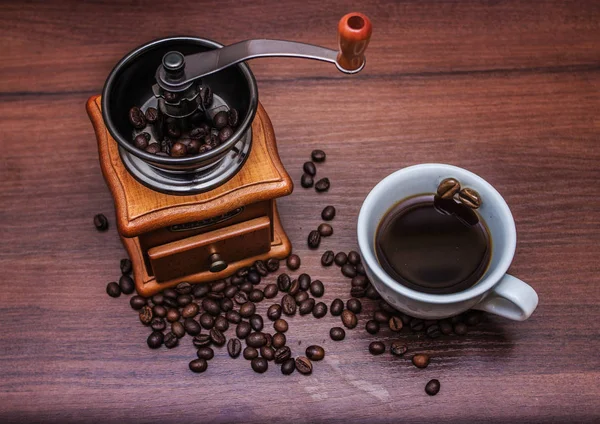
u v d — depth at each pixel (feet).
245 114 1.87
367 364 2.04
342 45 1.63
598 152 2.27
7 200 2.18
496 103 2.33
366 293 2.09
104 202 2.19
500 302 1.92
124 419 1.97
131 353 2.04
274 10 2.42
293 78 2.34
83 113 2.28
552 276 2.11
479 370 2.03
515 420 1.98
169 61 1.74
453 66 2.37
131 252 2.12
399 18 2.43
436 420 1.98
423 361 2.02
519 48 2.40
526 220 2.18
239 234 2.02
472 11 2.45
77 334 2.05
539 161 2.26
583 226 2.18
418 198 2.03
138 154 1.76
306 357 2.03
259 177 1.93
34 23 2.39
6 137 2.26
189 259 2.05
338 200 2.21
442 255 1.98
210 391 2.00
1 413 1.97
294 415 1.98
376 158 2.26
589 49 2.40
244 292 2.10
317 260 2.15
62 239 2.15
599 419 1.97
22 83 2.31
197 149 1.90
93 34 2.38
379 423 1.98
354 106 2.31
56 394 1.99
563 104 2.33
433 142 2.28
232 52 1.76
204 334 2.05
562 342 2.05
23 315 2.07
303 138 2.27
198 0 2.43
